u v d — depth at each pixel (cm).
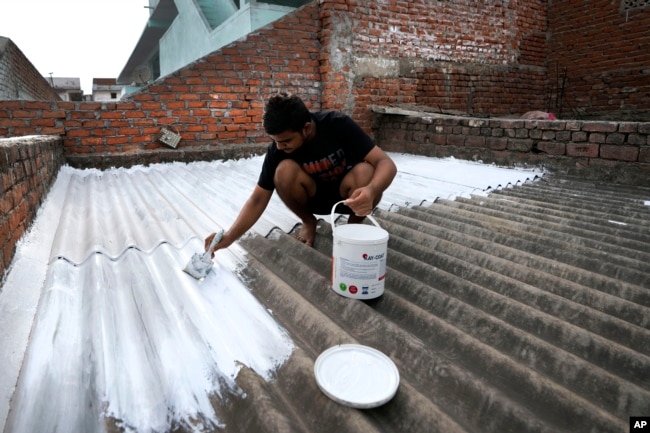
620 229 262
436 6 677
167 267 189
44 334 132
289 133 180
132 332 140
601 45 741
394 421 109
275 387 122
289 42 584
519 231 261
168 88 514
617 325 152
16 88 830
